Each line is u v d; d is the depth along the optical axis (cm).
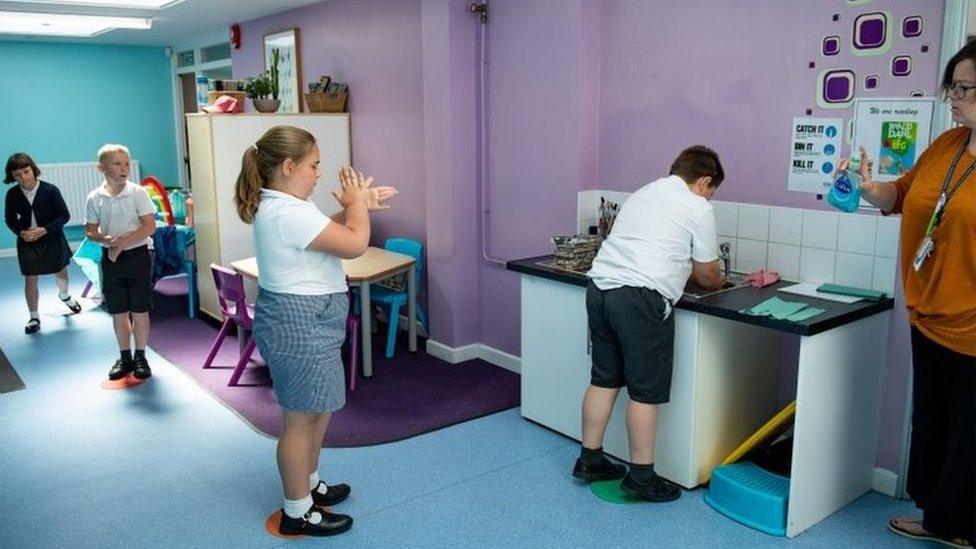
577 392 331
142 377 425
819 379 257
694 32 327
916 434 249
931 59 258
